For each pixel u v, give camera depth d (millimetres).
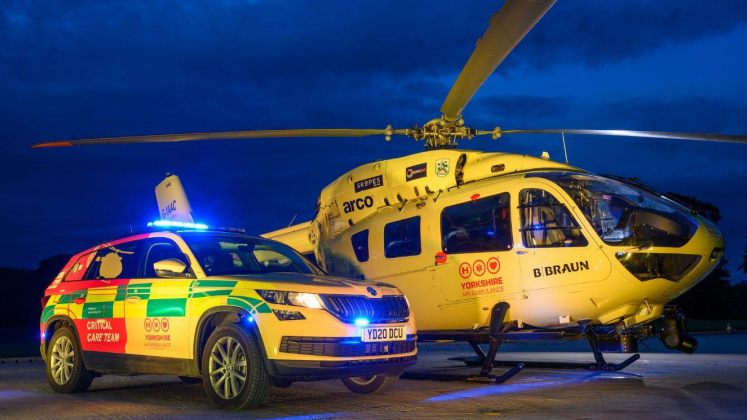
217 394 6453
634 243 7621
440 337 8797
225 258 7430
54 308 8250
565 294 7895
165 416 6113
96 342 7684
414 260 9078
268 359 6184
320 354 6180
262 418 5918
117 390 8297
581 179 8062
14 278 64500
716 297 45750
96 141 7949
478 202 8578
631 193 7965
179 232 7668
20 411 6598
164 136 8039
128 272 7719
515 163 8664
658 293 7766
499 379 8141
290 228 12000
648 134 7707
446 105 8578
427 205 9094
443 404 6547
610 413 5852
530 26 5824
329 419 5777
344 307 6391
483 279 8391
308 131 8656
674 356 12656
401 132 9234
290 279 6645
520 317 8234
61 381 8062
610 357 12648
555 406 6305
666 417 5613
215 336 6520
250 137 8492
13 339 39000
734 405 6242
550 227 7883
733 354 13164
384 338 6586
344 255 10000
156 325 7086
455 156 9055
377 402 6766
